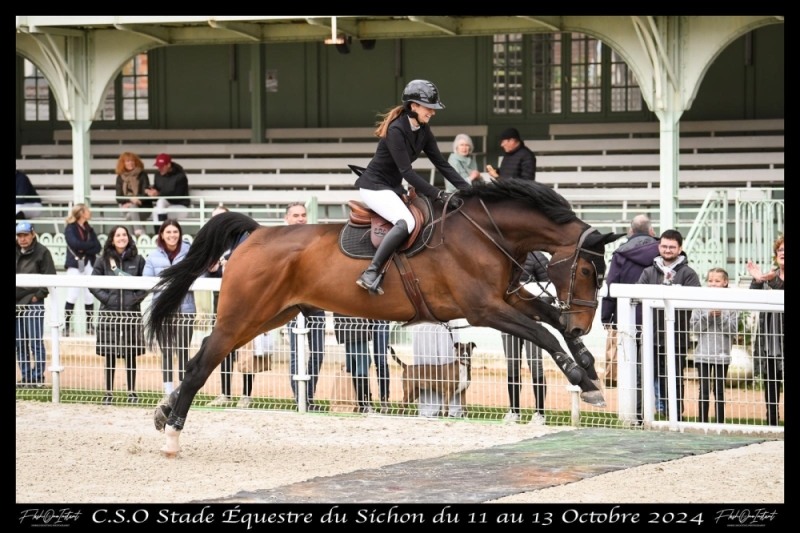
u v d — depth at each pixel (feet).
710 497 29.58
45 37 67.56
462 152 61.46
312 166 80.84
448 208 34.06
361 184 34.30
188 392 35.65
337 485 31.55
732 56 75.72
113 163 84.38
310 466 34.32
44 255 50.88
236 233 36.81
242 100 85.25
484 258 33.55
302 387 43.32
